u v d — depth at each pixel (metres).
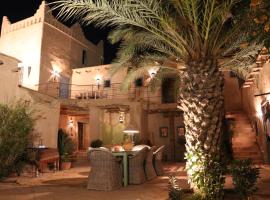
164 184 8.13
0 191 7.00
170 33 6.47
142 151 8.31
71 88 21.42
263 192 6.61
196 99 6.19
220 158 6.13
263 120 12.27
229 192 6.54
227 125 15.95
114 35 8.12
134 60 8.81
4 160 9.44
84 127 21.31
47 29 20.05
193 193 6.06
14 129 9.71
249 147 14.59
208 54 6.38
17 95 12.29
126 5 5.57
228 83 19.91
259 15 4.36
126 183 7.89
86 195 6.51
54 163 11.89
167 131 18.59
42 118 13.13
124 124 18.73
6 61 11.75
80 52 23.41
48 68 19.78
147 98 18.83
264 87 11.36
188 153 6.21
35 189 7.30
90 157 7.43
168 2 6.09
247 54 7.46
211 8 5.79
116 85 19.97
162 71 10.24
